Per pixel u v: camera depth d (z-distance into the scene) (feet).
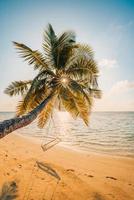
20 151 46.80
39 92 31.96
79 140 79.25
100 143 72.38
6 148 49.29
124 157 48.37
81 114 32.42
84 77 33.81
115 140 79.77
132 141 76.84
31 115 21.95
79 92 29.99
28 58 29.66
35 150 50.37
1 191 22.59
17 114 30.60
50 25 31.40
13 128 16.97
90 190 25.31
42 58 31.01
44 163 36.09
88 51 31.83
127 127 132.26
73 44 30.42
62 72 33.65
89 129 123.75
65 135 95.50
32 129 127.44
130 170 36.60
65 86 33.50
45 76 32.37
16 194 22.30
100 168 37.09
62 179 28.19
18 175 27.94
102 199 23.20
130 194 25.34
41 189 24.25
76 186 26.14
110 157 47.91
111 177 31.63
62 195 23.21
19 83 33.83
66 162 39.32
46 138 83.41
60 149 55.26
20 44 27.40
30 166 33.09
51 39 31.76
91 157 46.73
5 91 32.94
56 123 174.50
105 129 122.72
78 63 32.63
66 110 36.60
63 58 32.40
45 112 38.04
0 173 27.76
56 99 37.29
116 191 25.96
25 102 29.55
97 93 37.73
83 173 32.37
